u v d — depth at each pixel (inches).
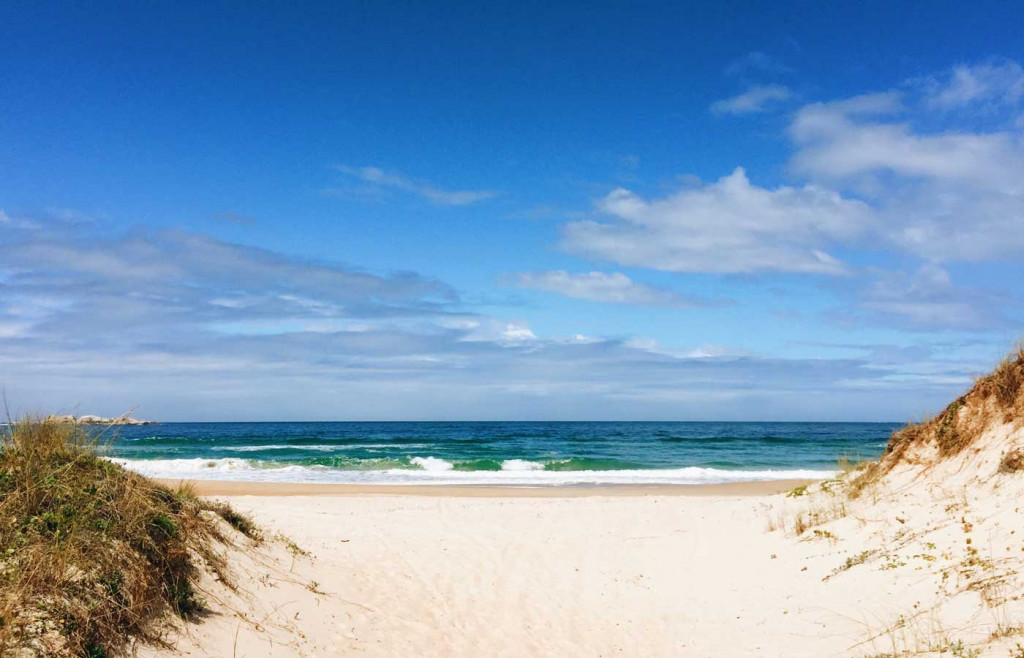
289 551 323.3
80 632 176.6
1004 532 280.8
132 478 261.7
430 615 298.0
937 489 363.6
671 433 2679.6
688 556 406.0
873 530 347.3
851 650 236.8
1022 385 370.3
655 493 788.6
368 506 587.8
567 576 376.2
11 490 214.8
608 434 2544.3
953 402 417.1
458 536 457.7
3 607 168.2
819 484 498.6
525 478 1024.9
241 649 215.5
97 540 206.7
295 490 779.4
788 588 318.0
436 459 1269.7
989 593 239.0
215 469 1164.5
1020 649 193.2
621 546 441.4
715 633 285.6
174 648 199.2
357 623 270.7
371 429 3348.9
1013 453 335.0
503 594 339.6
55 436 245.8
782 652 252.1
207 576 241.9
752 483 919.7
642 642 282.5
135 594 201.2
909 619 245.9
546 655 267.1
